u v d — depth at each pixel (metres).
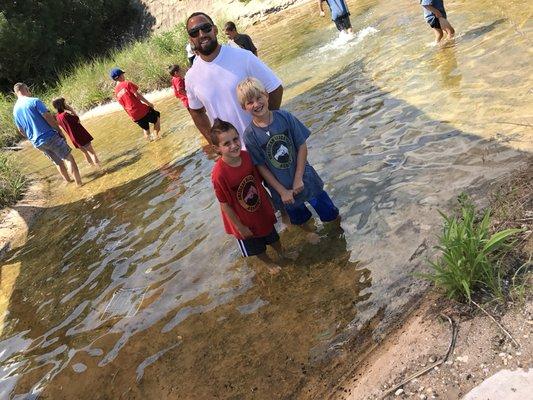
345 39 10.93
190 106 4.53
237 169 3.96
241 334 3.74
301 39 13.43
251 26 19.78
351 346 3.21
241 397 3.20
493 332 2.72
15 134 14.45
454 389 2.51
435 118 5.62
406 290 3.46
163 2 26.03
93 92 16.14
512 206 3.60
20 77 22.12
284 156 4.04
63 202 8.22
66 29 24.09
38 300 5.29
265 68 4.18
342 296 3.69
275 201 4.37
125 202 7.11
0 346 4.68
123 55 17.84
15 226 7.77
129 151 9.75
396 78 7.36
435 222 3.97
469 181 4.25
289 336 3.53
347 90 7.76
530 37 6.64
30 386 3.98
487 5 8.73
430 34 8.72
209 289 4.39
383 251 3.95
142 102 10.11
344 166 5.42
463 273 2.99
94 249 5.98
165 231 5.71
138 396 3.52
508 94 5.44
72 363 4.07
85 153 9.41
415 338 2.95
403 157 5.12
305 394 3.01
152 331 4.13
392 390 2.66
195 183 6.78
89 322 4.55
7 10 22.31
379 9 12.52
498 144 4.61
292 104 8.15
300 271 4.16
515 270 3.05
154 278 4.85
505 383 2.41
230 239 5.02
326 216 4.47
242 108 3.97
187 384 3.47
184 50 15.66
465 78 6.29
